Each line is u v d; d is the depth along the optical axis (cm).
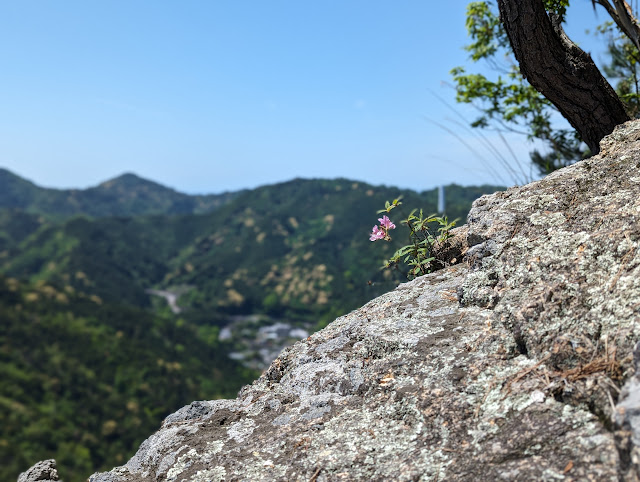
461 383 194
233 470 195
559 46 331
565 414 160
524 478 145
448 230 359
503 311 215
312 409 223
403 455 177
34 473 234
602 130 349
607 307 179
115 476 216
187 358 10931
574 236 220
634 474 123
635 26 245
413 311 266
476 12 692
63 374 9006
